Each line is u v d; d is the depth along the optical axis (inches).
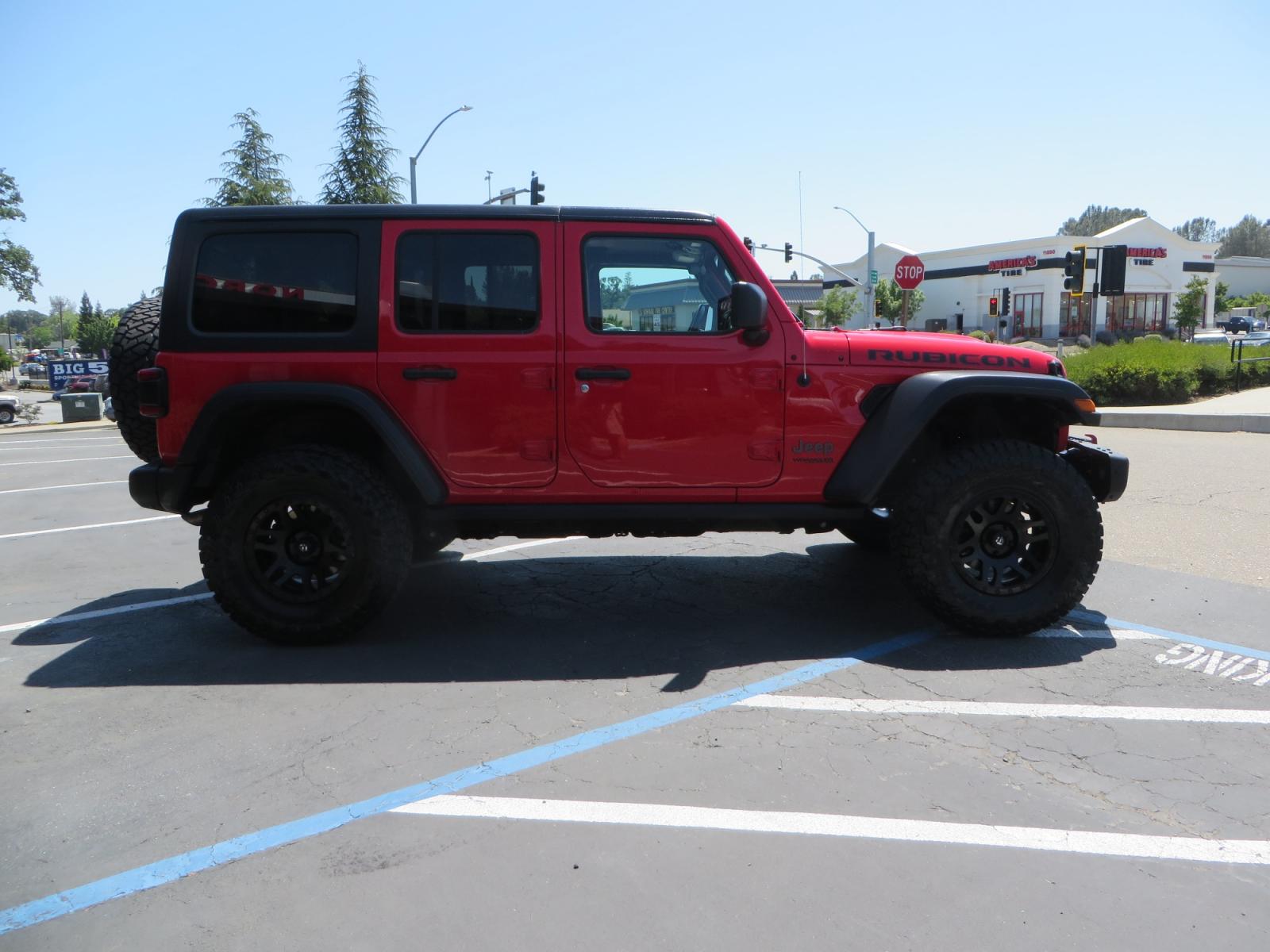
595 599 207.9
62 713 142.7
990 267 2049.7
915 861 99.7
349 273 170.4
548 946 85.4
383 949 85.4
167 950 86.0
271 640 173.8
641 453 173.9
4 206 1220.5
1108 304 1980.8
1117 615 189.9
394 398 170.2
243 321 170.2
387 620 192.4
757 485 176.6
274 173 749.3
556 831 106.6
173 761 125.6
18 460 588.1
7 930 89.4
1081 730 134.0
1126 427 561.3
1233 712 140.3
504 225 170.7
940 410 174.2
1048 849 102.0
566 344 171.3
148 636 182.9
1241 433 502.6
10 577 238.8
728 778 119.0
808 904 91.7
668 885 95.3
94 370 1759.4
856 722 137.2
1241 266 3112.7
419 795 115.4
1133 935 86.8
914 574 171.8
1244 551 238.5
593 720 138.7
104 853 102.7
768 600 205.8
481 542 275.1
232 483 167.3
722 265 175.3
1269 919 89.5
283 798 115.0
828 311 1955.0
